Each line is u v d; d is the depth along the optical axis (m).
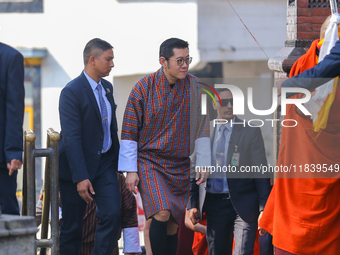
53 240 8.19
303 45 10.27
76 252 9.63
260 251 10.14
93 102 9.05
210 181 9.73
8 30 22.80
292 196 7.86
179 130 8.63
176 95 8.58
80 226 9.58
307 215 7.71
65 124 8.89
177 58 8.32
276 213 8.04
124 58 22.33
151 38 22.47
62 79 22.92
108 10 22.64
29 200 8.05
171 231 8.78
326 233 7.68
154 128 8.62
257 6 23.67
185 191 8.88
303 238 7.72
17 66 7.49
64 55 22.91
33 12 22.83
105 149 9.24
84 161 8.84
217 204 9.84
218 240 9.88
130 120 8.62
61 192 9.45
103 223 8.84
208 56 22.81
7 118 7.42
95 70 9.14
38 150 8.13
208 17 22.80
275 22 23.89
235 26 23.27
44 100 23.02
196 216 10.08
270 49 23.47
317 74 7.21
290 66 9.98
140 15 22.48
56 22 22.88
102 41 9.22
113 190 8.97
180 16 22.56
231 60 23.03
